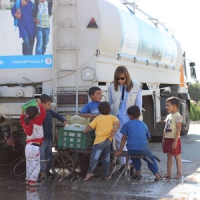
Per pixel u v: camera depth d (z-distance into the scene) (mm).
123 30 9383
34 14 8422
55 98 8242
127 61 9914
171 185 7453
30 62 8469
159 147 12594
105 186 7344
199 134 16391
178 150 7977
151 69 11820
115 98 8297
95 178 7930
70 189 7148
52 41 8320
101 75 8547
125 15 9734
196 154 10969
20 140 8852
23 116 7500
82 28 8258
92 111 7953
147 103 12242
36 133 7418
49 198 6605
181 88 15828
